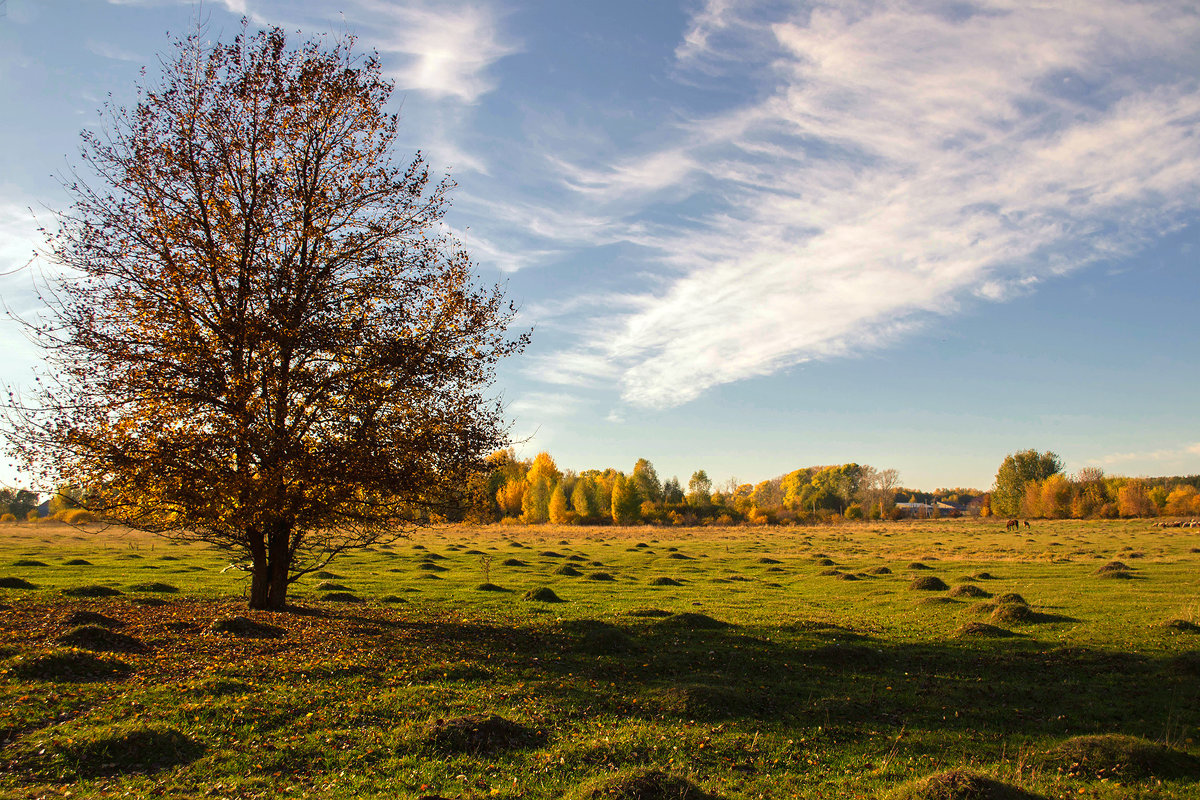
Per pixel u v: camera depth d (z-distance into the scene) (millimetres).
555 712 12188
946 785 8578
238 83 19734
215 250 18734
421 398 19797
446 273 21656
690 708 12625
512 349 21297
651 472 126562
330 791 8602
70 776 8570
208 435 17297
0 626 16047
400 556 47281
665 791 8531
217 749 9758
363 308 19750
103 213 17953
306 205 19922
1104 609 23938
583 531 92438
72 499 18062
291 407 18703
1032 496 123062
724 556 51594
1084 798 9031
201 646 15195
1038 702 13609
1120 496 113688
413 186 21281
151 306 17453
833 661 16438
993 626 20109
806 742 11336
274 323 17766
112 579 30625
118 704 11078
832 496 145750
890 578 35594
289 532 21141
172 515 18734
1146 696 13797
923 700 13680
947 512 169625
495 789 8867
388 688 13000
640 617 21469
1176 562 39156
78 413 16938
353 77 21000
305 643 16172
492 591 30125
